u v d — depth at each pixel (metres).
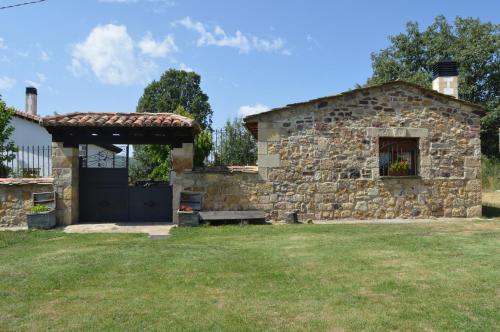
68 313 3.87
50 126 9.21
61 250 6.72
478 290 4.30
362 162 10.34
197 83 35.28
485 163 23.41
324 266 5.36
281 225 9.29
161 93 34.81
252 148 14.44
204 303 4.07
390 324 3.46
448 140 10.75
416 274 4.93
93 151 19.72
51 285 4.74
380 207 10.35
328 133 10.27
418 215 10.48
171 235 8.10
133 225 9.47
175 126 9.31
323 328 3.42
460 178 10.75
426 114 10.67
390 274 4.96
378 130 10.43
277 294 4.30
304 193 10.12
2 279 5.02
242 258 5.88
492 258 5.66
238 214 9.47
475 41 27.98
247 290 4.46
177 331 3.39
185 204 9.66
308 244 6.85
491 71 27.61
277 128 10.12
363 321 3.54
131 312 3.84
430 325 3.44
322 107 10.27
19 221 9.49
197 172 9.81
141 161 22.44
